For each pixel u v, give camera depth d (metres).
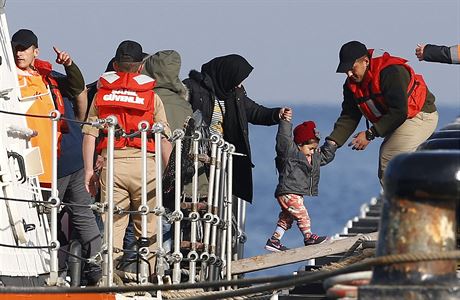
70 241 25.66
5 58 24.19
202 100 28.31
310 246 28.22
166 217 24.28
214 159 25.92
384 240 13.58
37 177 24.50
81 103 26.44
